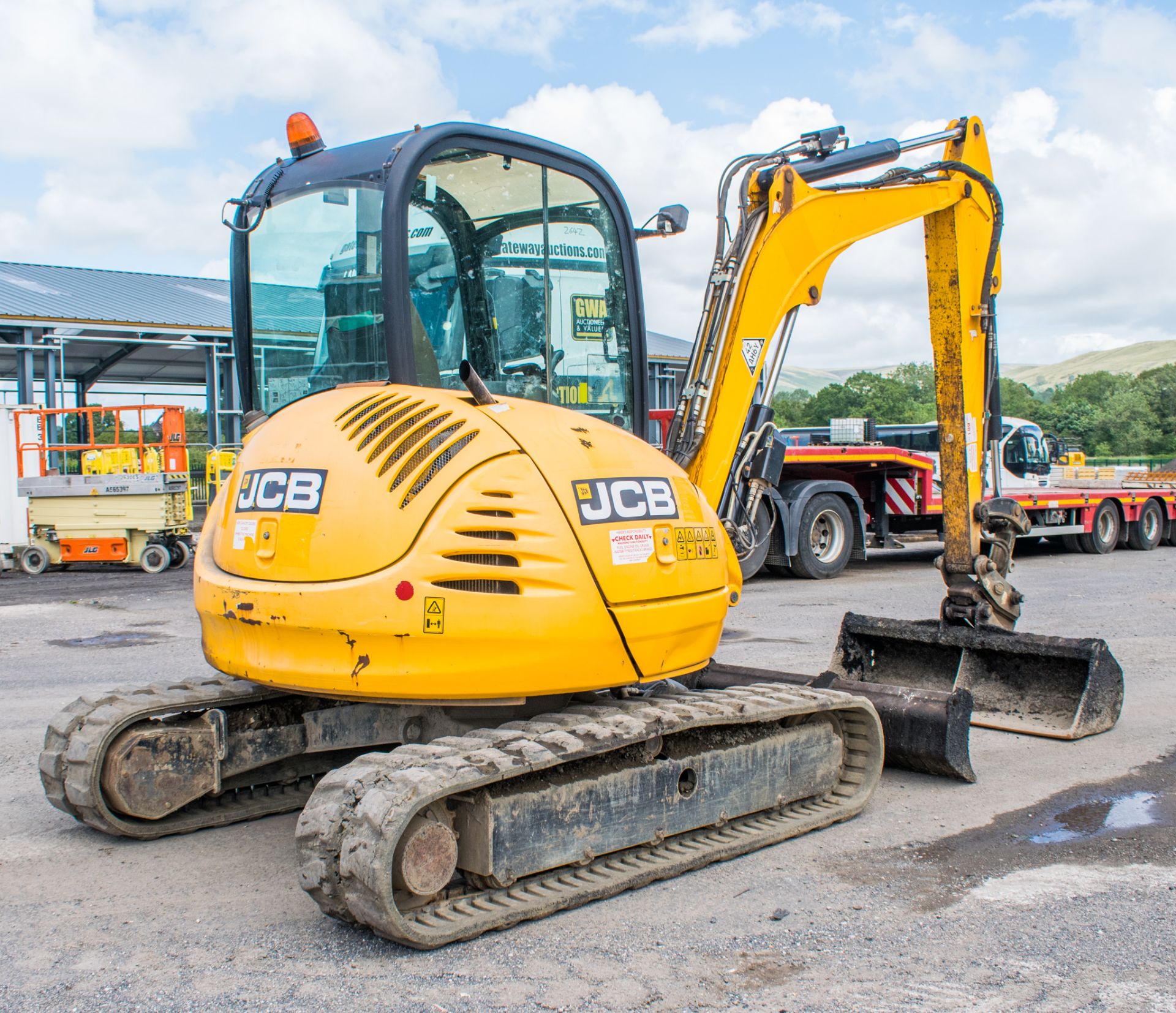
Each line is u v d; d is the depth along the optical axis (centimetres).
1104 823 465
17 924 366
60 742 448
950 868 412
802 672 754
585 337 503
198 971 329
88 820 443
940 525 1570
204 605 421
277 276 485
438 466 382
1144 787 514
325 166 466
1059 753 570
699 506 450
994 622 649
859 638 668
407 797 327
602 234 509
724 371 562
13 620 1057
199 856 435
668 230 565
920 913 369
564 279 495
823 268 599
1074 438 7525
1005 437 1814
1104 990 312
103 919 371
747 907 374
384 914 324
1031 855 426
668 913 369
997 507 643
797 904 377
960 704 516
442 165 454
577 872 384
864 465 1459
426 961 333
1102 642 604
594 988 314
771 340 582
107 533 1492
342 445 394
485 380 470
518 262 480
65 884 404
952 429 642
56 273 3047
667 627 414
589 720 388
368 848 323
